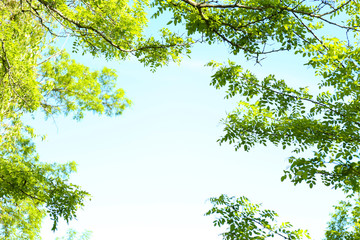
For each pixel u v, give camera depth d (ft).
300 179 16.25
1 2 24.31
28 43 27.07
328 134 18.07
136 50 24.07
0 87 24.91
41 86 41.91
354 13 20.97
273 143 21.34
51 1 24.11
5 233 37.11
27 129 40.11
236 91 19.57
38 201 25.52
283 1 16.21
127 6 29.25
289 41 16.89
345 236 29.04
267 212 22.18
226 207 22.57
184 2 16.92
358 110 17.70
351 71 16.30
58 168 37.50
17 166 24.12
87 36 27.32
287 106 19.25
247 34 17.04
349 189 22.53
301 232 20.74
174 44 22.93
